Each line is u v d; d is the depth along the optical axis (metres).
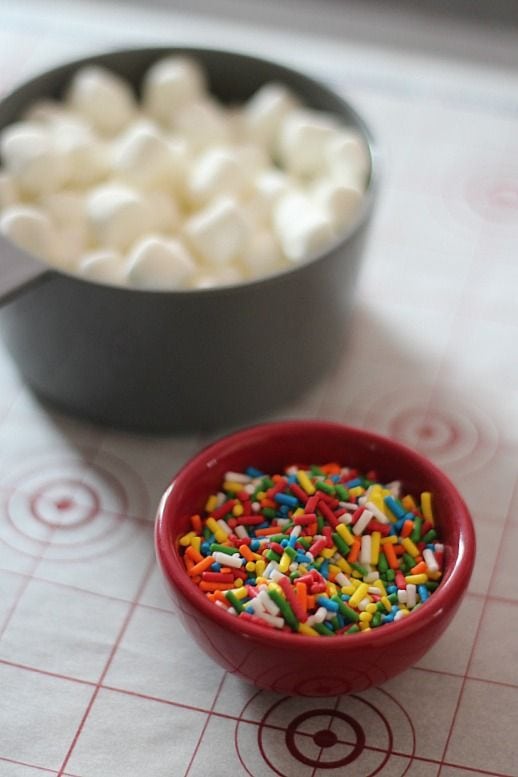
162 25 0.63
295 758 0.40
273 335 0.45
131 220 0.48
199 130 0.52
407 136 0.59
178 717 0.41
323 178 0.51
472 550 0.40
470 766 0.40
